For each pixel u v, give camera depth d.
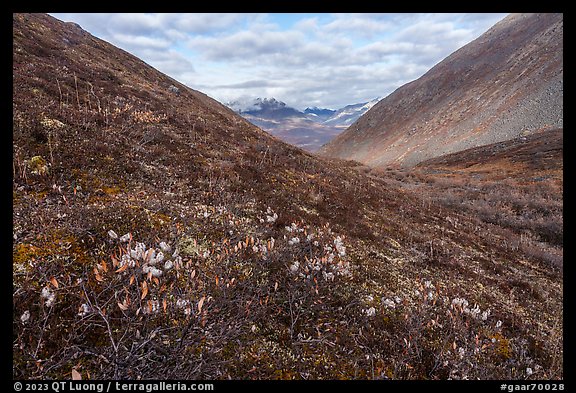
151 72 48.88
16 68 16.81
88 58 34.00
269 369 4.95
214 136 21.73
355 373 5.25
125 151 11.52
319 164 25.55
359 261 9.57
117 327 4.54
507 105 87.31
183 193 9.98
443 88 137.25
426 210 22.55
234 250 7.09
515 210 28.77
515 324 8.65
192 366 4.38
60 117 11.77
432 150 92.75
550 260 16.84
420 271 10.63
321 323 6.19
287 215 10.77
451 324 7.36
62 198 7.25
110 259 5.61
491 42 143.62
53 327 4.26
